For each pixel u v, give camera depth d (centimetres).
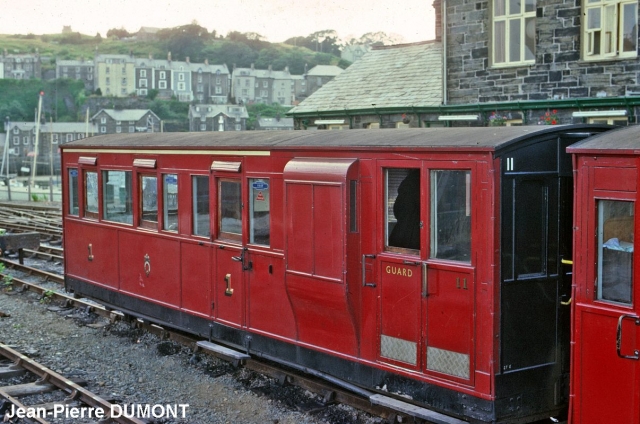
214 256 967
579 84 1515
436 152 675
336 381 805
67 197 1324
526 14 1616
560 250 684
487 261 642
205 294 990
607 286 586
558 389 692
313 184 783
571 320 612
